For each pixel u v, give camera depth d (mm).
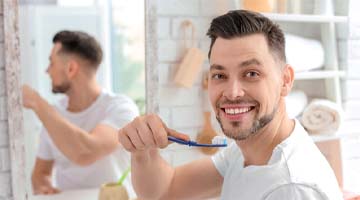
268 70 755
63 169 1393
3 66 1191
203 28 1381
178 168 1070
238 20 761
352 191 1508
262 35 760
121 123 1409
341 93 1538
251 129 763
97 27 1381
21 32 1262
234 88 747
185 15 1354
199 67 1369
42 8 1311
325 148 1483
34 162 1340
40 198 1346
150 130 851
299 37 1479
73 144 1392
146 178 981
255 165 830
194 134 1392
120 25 1373
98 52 1390
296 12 1461
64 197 1393
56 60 1351
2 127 1211
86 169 1401
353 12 1503
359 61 1539
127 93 1398
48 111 1360
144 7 1324
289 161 752
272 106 769
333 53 1510
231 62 750
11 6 1169
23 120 1278
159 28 1326
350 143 1557
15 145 1217
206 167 1062
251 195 791
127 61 1377
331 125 1438
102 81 1410
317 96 1547
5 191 1232
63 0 1344
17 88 1199
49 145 1355
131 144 869
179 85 1363
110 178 1424
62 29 1355
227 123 772
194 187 1060
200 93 1391
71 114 1396
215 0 1383
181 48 1360
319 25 1530
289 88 825
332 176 794
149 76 1326
